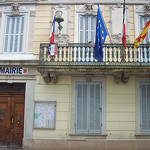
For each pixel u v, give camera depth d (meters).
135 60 9.64
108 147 9.40
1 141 10.12
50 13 10.68
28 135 9.61
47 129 9.63
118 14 10.59
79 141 9.48
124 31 9.05
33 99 9.86
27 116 9.74
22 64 9.94
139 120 9.64
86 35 10.50
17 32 10.62
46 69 9.20
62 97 9.87
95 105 9.85
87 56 9.73
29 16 10.64
